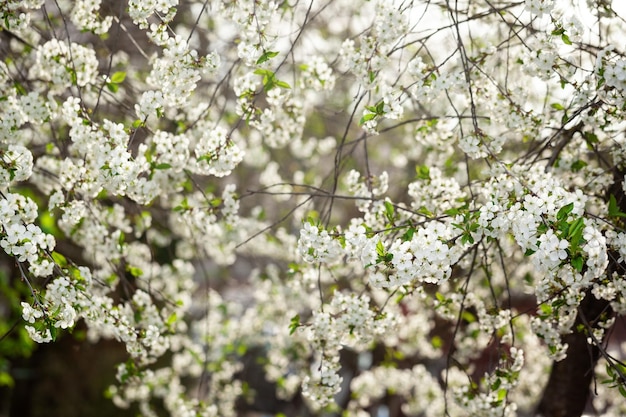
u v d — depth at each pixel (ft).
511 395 18.83
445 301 12.17
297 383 20.70
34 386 24.72
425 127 11.97
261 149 20.25
